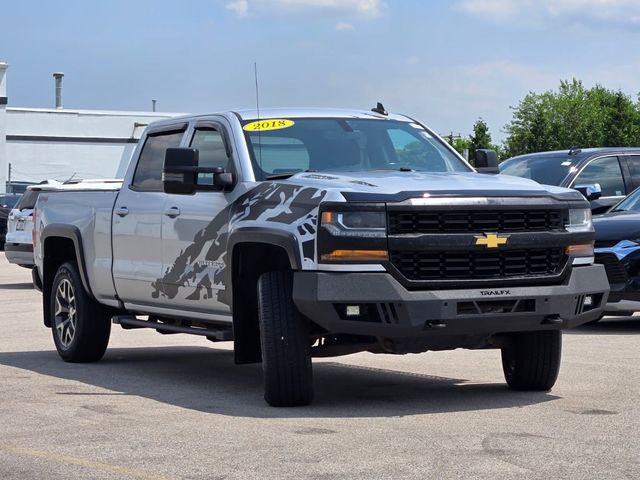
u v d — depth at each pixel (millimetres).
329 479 5406
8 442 6391
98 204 9875
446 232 7195
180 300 8727
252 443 6270
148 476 5516
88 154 61812
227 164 8375
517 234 7336
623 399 7781
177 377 9266
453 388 8430
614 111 83438
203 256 8312
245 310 8008
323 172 8203
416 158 8773
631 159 15586
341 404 7668
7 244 19656
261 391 8406
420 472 5531
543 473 5500
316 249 7141
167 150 8234
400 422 6918
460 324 7168
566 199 7629
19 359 10500
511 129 101312
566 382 8586
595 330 12484
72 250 10734
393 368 9648
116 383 8867
